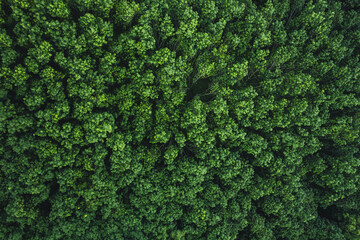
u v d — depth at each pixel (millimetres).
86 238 18797
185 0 17984
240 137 21594
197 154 21047
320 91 22859
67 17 15602
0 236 16516
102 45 18219
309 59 22406
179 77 19609
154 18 17844
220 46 20594
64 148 17875
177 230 21266
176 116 20719
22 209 16531
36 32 15070
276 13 22500
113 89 19938
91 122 17484
